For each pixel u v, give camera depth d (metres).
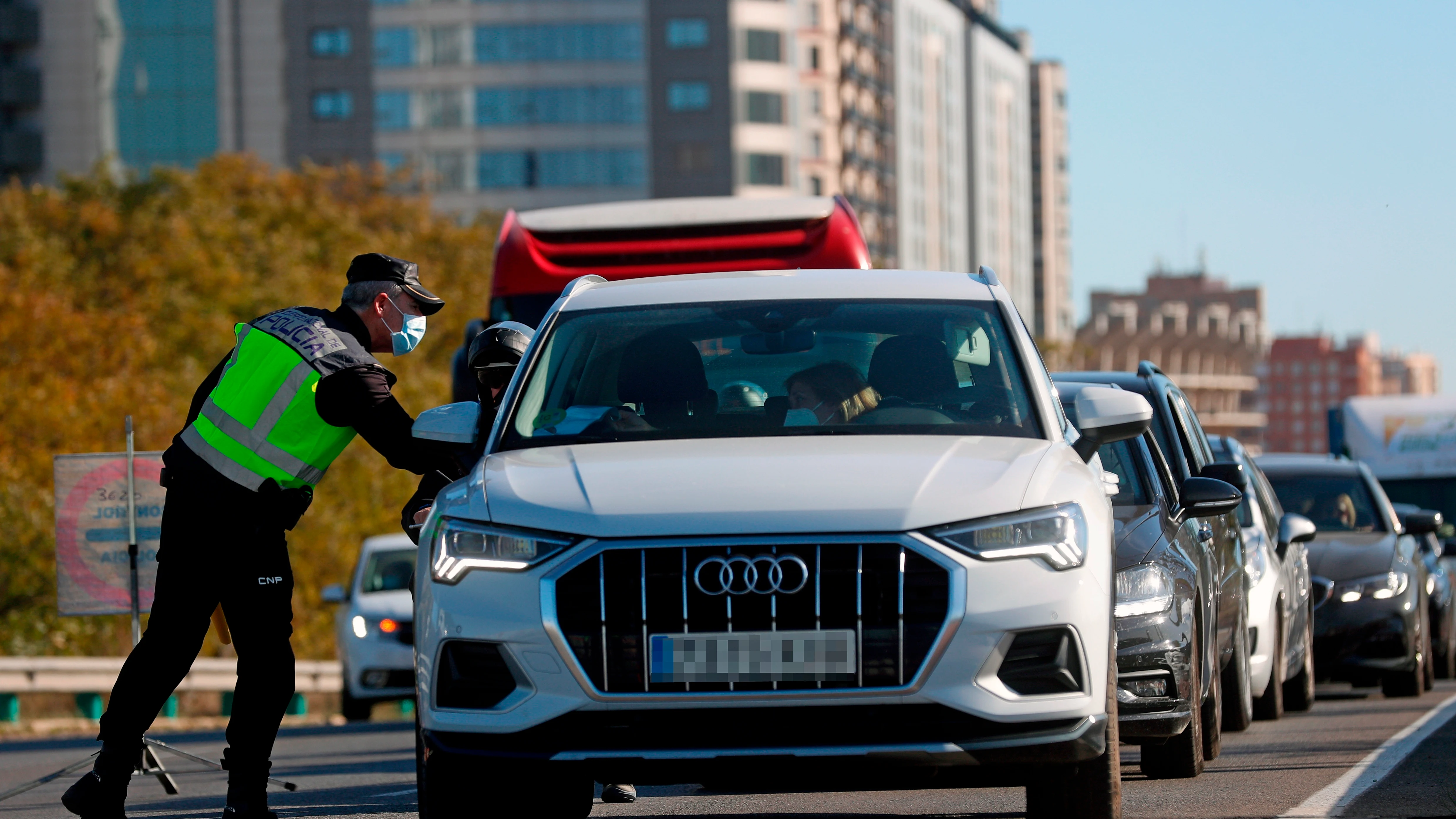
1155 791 18.00
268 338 14.77
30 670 46.28
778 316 15.01
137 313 97.31
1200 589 19.02
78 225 137.38
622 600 12.00
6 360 85.81
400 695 45.69
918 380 14.31
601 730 11.96
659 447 13.45
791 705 11.88
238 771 14.76
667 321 15.08
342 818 18.30
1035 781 13.17
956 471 12.62
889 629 11.92
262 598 14.69
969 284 15.61
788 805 18.08
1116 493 17.59
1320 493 36.72
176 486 14.65
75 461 26.70
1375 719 27.58
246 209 154.00
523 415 14.34
